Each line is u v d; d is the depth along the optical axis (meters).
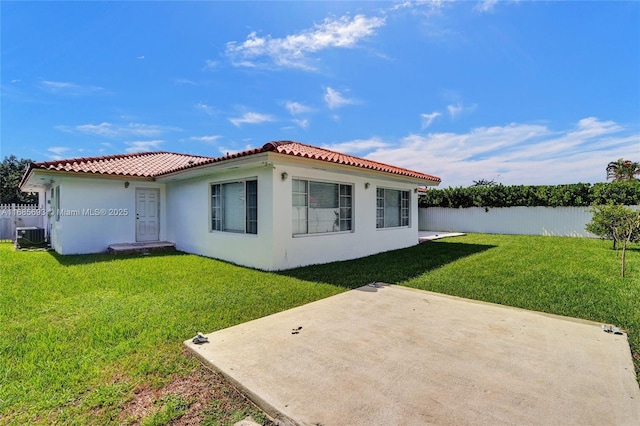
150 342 3.99
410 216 13.96
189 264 9.17
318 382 3.06
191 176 11.07
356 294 6.20
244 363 3.43
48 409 2.73
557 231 18.11
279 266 8.29
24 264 9.20
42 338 4.13
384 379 3.11
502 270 8.33
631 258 10.12
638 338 4.10
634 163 30.73
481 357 3.58
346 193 10.45
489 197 20.14
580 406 2.69
